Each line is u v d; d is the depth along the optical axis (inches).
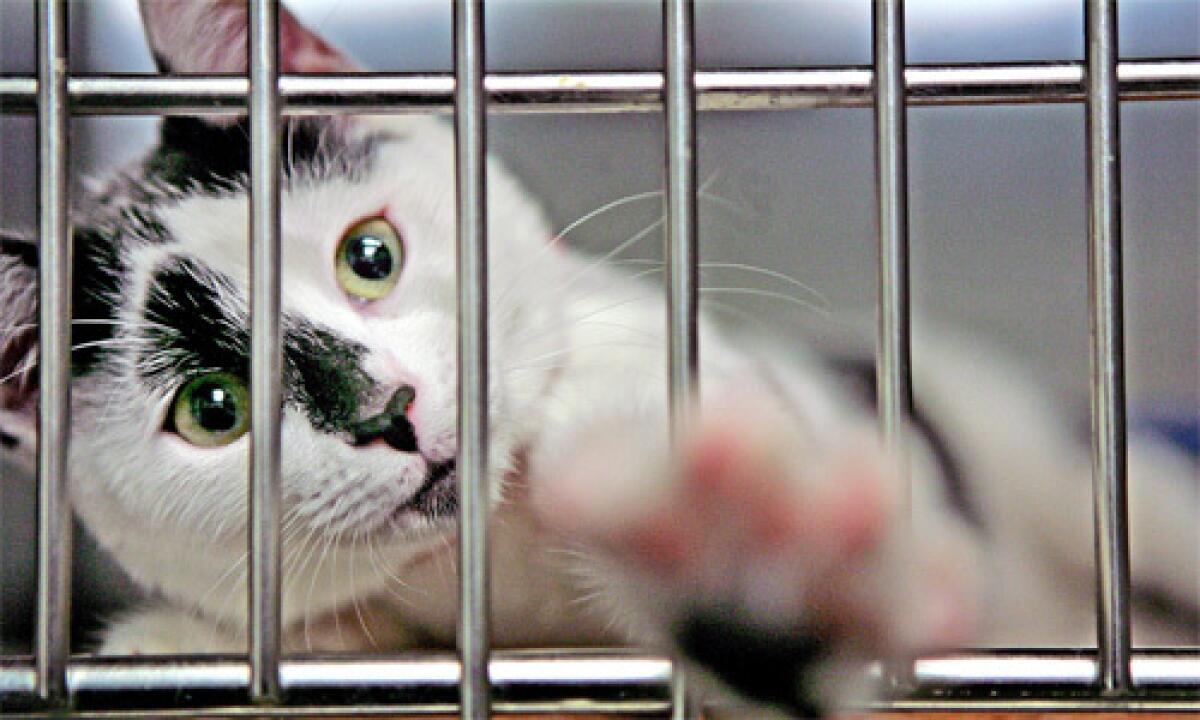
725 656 10.6
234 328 16.5
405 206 17.9
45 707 10.4
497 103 10.8
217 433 16.8
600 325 17.3
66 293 10.6
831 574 11.0
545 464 15.0
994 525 17.6
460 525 10.4
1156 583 18.5
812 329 19.0
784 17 23.0
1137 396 21.6
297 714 10.4
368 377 16.3
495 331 16.9
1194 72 10.6
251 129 10.5
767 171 20.5
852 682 10.7
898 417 10.7
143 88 10.8
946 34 22.2
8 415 16.8
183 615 17.6
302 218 17.3
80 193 16.9
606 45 22.9
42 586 10.5
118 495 17.1
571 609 15.1
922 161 22.3
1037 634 17.4
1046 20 22.1
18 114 10.8
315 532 16.4
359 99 10.9
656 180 19.3
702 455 11.6
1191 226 22.0
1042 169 22.3
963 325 22.1
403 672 10.4
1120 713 10.7
